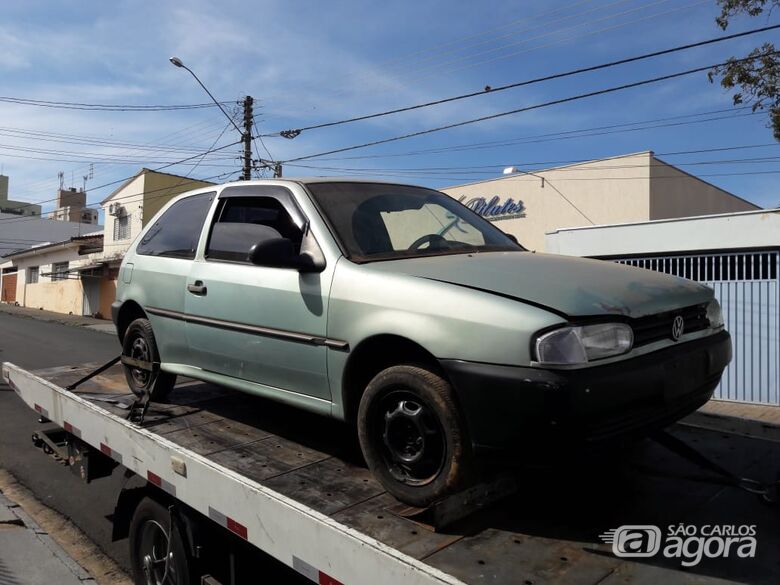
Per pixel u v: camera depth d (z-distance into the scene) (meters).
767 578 2.00
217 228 3.80
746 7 11.28
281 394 3.19
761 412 9.11
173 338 3.93
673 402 2.49
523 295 2.38
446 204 3.86
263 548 2.56
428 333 2.45
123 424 3.70
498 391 2.22
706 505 2.57
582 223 21.62
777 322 10.41
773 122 11.52
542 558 2.10
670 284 2.82
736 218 10.63
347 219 3.21
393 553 2.06
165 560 3.43
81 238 33.91
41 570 4.23
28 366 13.67
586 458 2.21
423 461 2.47
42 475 6.40
